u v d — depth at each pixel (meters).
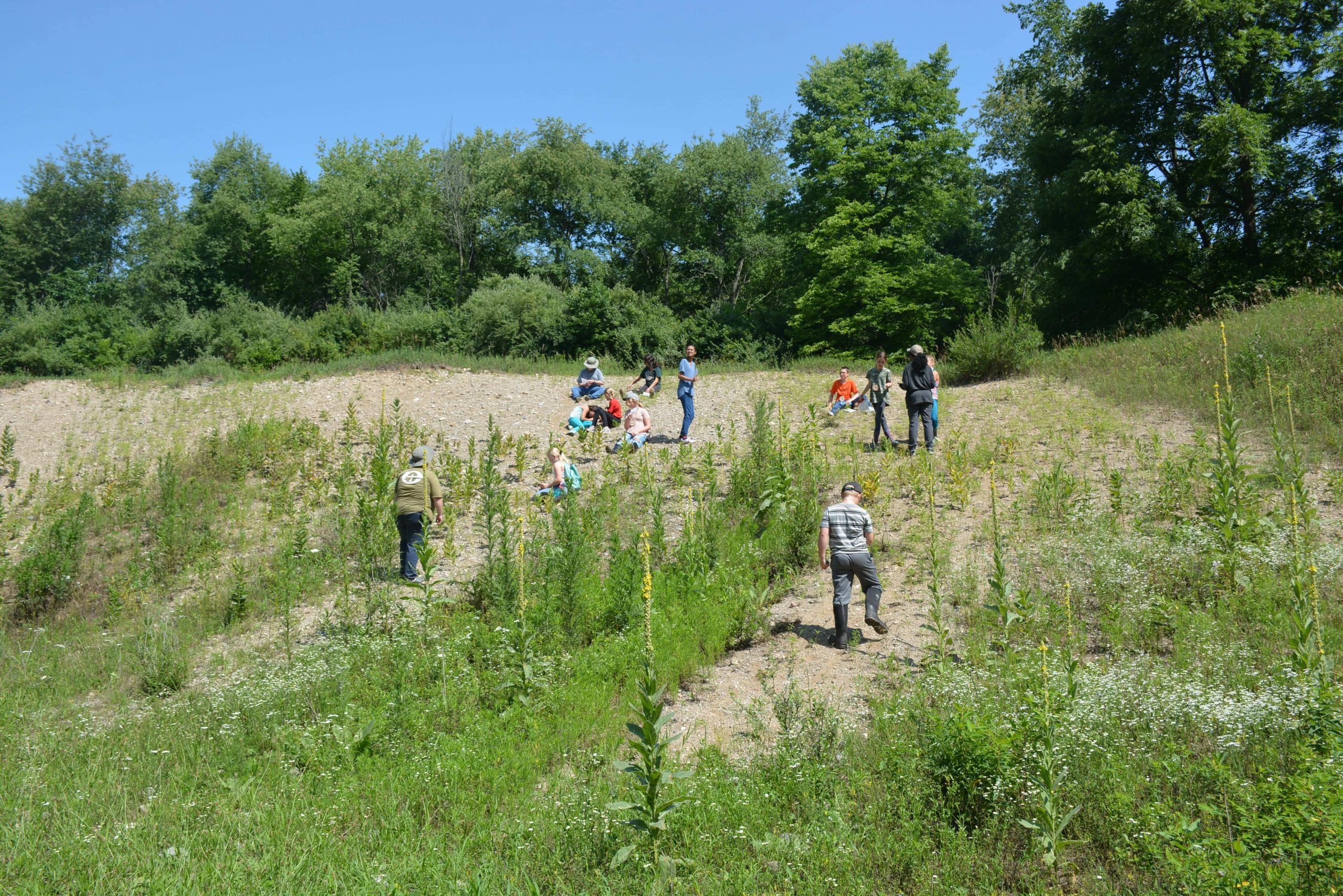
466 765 5.63
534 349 26.80
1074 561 8.03
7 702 7.57
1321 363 13.02
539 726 6.18
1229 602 6.62
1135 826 4.11
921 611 7.89
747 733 5.86
